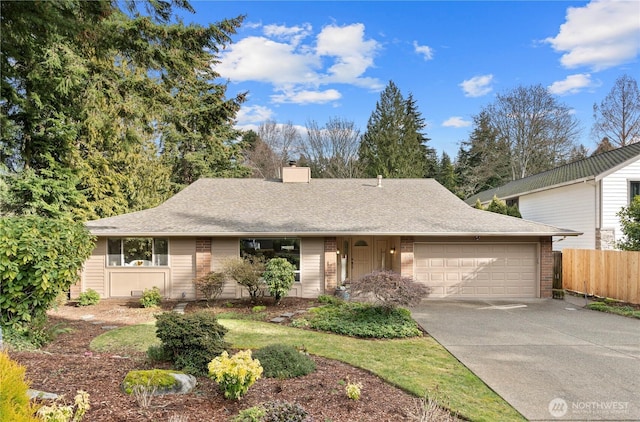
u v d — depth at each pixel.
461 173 40.06
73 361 5.55
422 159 37.56
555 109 34.00
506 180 36.97
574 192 18.39
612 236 16.59
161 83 10.66
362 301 11.97
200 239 13.91
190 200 16.42
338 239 15.39
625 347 8.02
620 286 13.10
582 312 11.86
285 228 13.73
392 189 18.17
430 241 14.46
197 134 24.34
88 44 6.98
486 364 6.88
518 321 10.55
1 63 5.93
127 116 10.70
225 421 3.95
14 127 11.66
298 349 7.35
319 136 36.12
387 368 6.45
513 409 5.05
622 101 32.66
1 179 13.07
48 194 13.84
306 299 13.41
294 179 18.61
